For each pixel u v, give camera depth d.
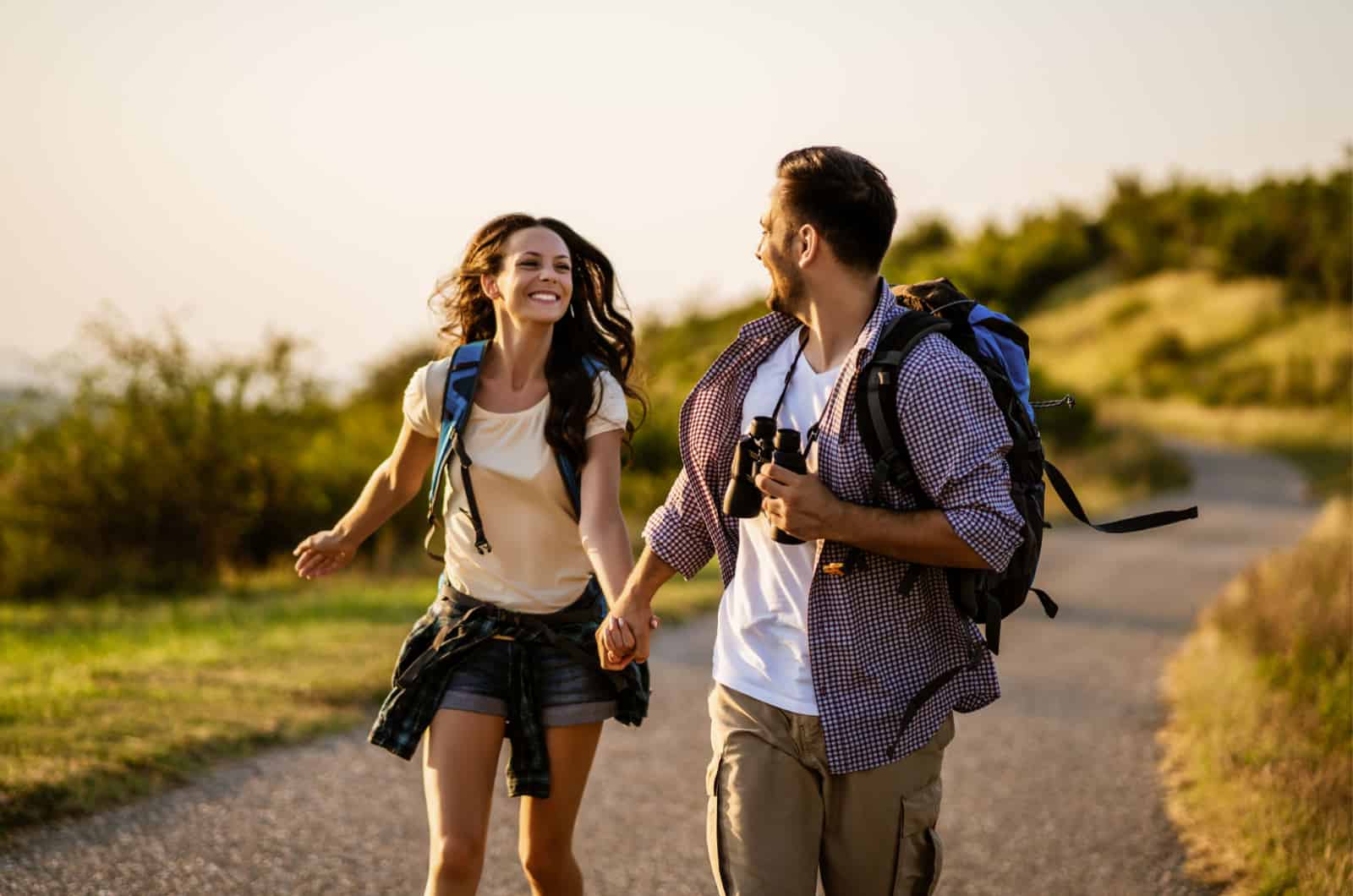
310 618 15.34
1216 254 123.88
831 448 4.02
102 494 22.44
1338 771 7.80
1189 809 8.04
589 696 4.93
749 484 4.08
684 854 7.26
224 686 10.40
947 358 3.90
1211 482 43.38
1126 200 146.75
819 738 4.08
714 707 4.36
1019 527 3.84
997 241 147.50
